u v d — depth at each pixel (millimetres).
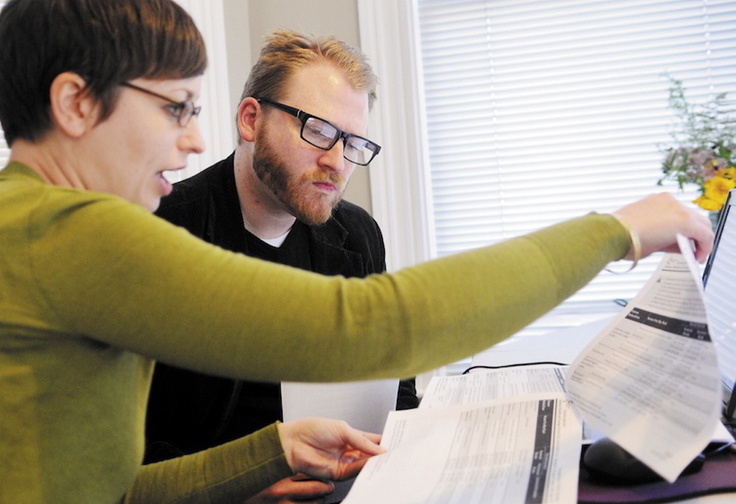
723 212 1360
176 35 741
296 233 1708
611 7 2859
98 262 640
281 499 941
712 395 654
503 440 900
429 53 2971
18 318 661
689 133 2533
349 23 2793
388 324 646
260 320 626
